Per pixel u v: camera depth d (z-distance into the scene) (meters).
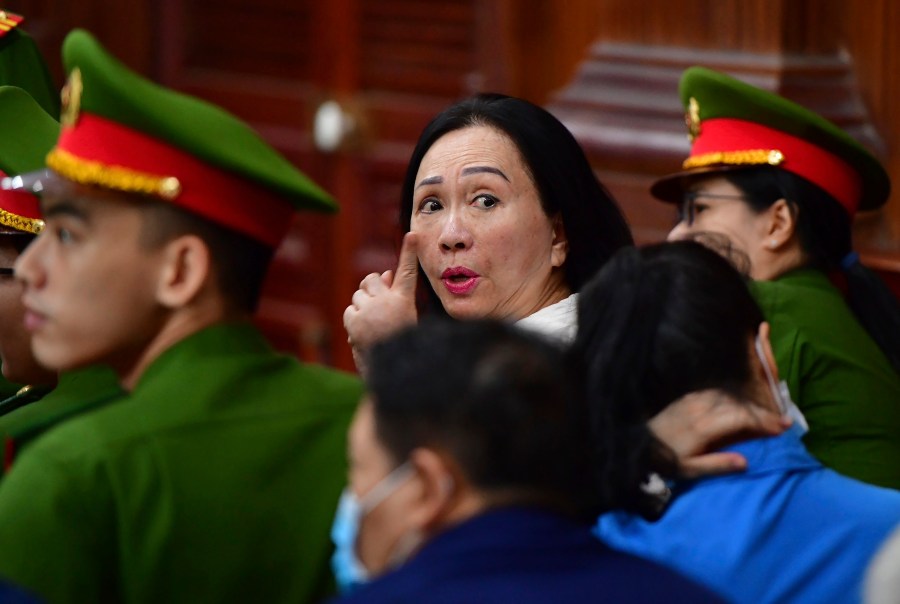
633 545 5.01
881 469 7.67
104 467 4.62
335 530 4.84
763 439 5.08
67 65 4.88
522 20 12.88
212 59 15.76
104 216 4.78
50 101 8.86
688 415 5.00
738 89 8.18
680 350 4.98
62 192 4.81
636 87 11.71
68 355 4.86
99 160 4.75
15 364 6.56
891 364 8.26
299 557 4.82
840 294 8.19
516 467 3.95
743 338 5.09
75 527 4.58
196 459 4.71
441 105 14.32
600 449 4.89
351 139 14.88
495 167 6.85
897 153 10.75
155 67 15.93
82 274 4.79
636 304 5.05
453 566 3.90
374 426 4.06
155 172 4.75
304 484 4.86
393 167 14.71
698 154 8.34
